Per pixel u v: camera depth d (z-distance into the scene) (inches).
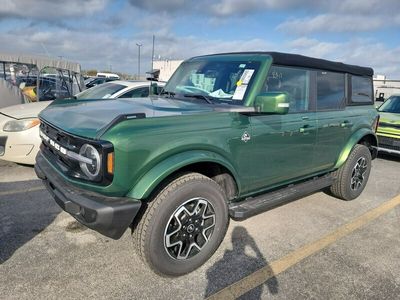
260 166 138.4
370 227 167.3
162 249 111.3
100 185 100.5
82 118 114.0
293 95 151.6
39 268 118.8
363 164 203.6
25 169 228.2
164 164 106.3
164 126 106.7
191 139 111.7
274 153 142.6
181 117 111.8
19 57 391.9
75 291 108.3
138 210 103.2
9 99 352.2
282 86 145.5
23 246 132.2
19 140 208.7
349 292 115.6
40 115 141.8
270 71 139.0
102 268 121.0
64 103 148.2
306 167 164.2
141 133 101.3
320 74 167.0
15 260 122.6
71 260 124.6
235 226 159.0
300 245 145.5
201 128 114.8
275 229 159.0
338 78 180.2
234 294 111.5
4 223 150.3
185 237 116.9
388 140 314.2
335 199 204.4
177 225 114.0
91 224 99.8
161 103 135.0
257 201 141.9
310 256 136.9
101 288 110.6
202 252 122.4
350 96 189.5
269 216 173.0
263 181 143.7
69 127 109.7
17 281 111.2
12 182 202.7
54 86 415.2
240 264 128.5
